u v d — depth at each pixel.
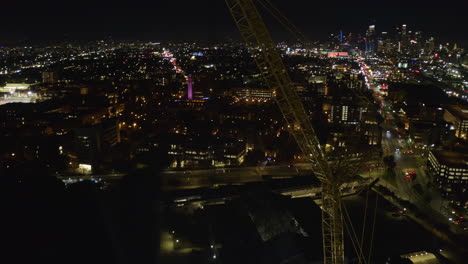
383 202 195.62
